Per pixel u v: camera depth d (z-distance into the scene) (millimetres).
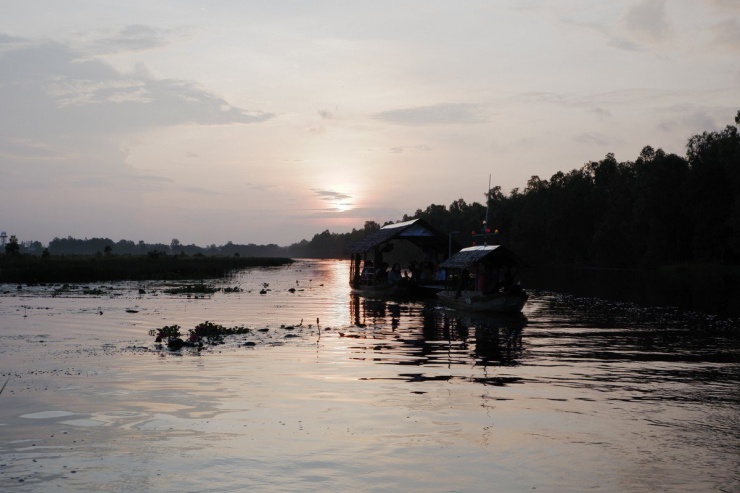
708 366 16516
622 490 8047
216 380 14281
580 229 124375
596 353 18609
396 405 12086
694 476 8508
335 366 16109
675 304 36594
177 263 79438
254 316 28859
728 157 84938
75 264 67312
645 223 99562
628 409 11891
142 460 9039
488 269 32188
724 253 87125
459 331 23781
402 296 41812
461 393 13117
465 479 8383
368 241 47219
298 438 10031
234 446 9641
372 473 8586
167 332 21562
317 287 55062
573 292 47281
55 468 8734
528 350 19125
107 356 17516
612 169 141125
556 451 9492
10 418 11102
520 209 142625
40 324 24938
